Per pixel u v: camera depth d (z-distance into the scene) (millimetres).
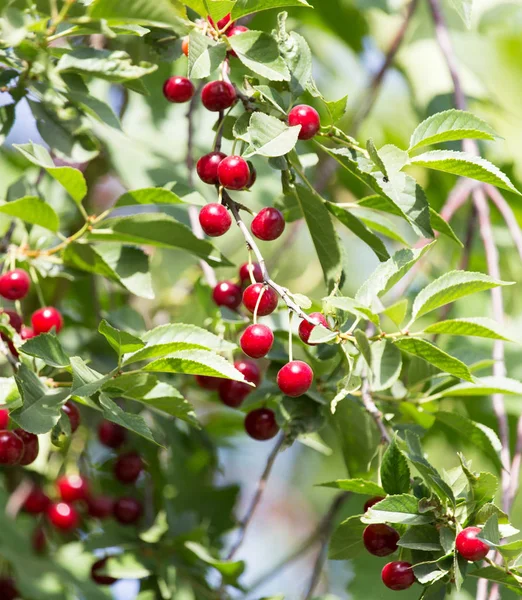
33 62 1694
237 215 1644
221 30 1664
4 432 1653
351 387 1615
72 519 1859
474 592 1857
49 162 1706
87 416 1872
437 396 1743
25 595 1846
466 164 1627
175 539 1817
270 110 1663
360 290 1641
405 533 1607
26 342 1619
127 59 1701
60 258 1783
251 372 1751
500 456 1752
